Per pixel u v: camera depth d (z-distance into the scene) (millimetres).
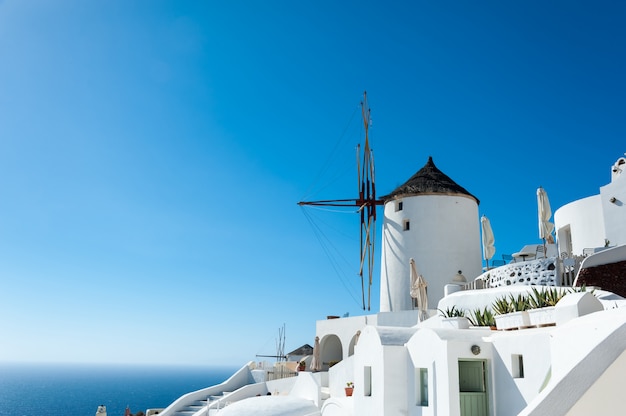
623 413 5387
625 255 20219
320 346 38250
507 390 13680
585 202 31234
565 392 5270
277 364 38156
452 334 15109
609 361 5438
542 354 12562
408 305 36312
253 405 24344
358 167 41469
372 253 40562
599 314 9625
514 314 15516
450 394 13891
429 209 37156
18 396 173000
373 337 17484
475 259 37438
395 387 16172
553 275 22719
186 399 33156
